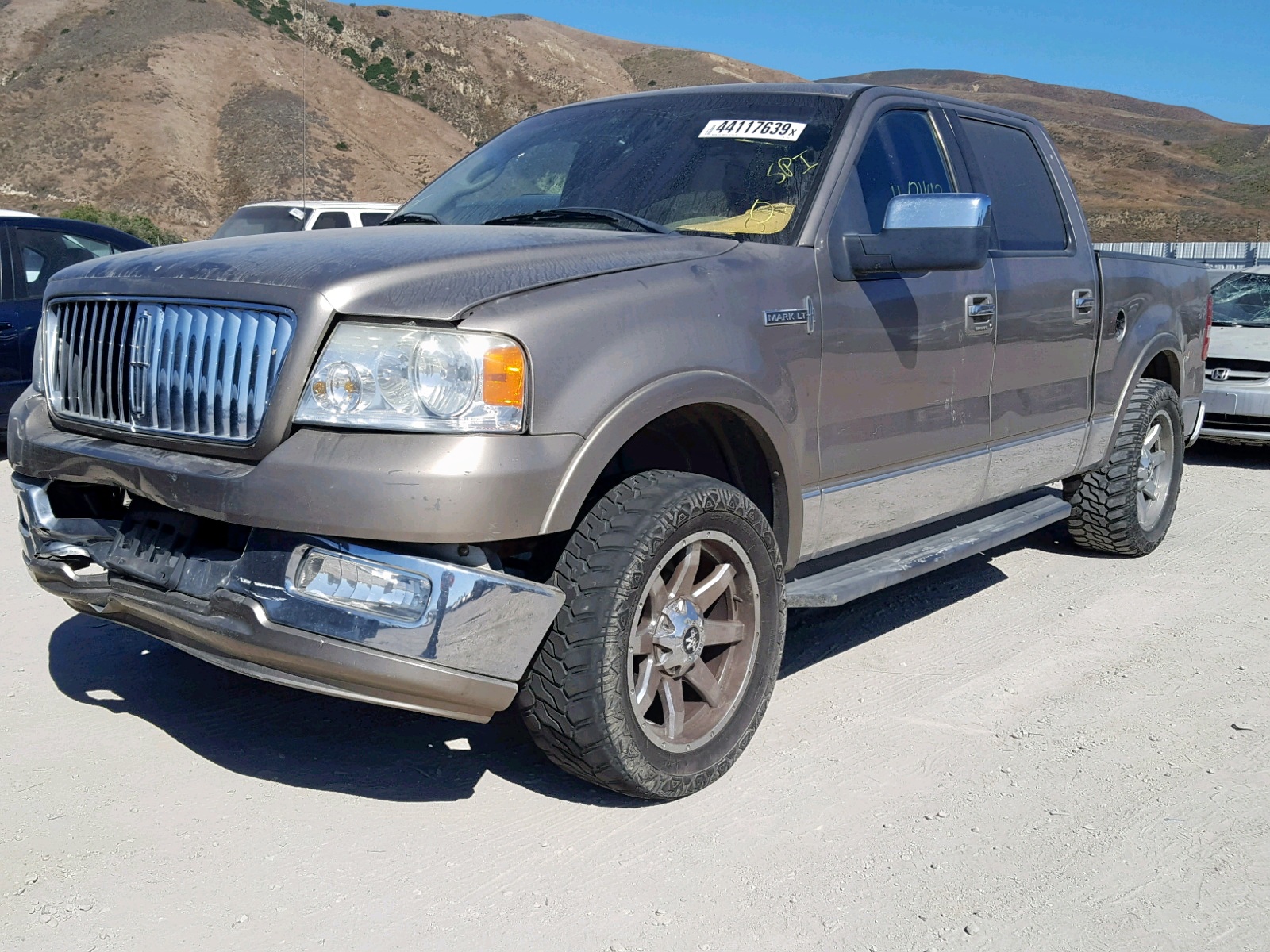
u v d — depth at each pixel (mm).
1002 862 2961
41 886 2742
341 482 2664
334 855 2920
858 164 3943
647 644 3123
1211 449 9984
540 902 2736
